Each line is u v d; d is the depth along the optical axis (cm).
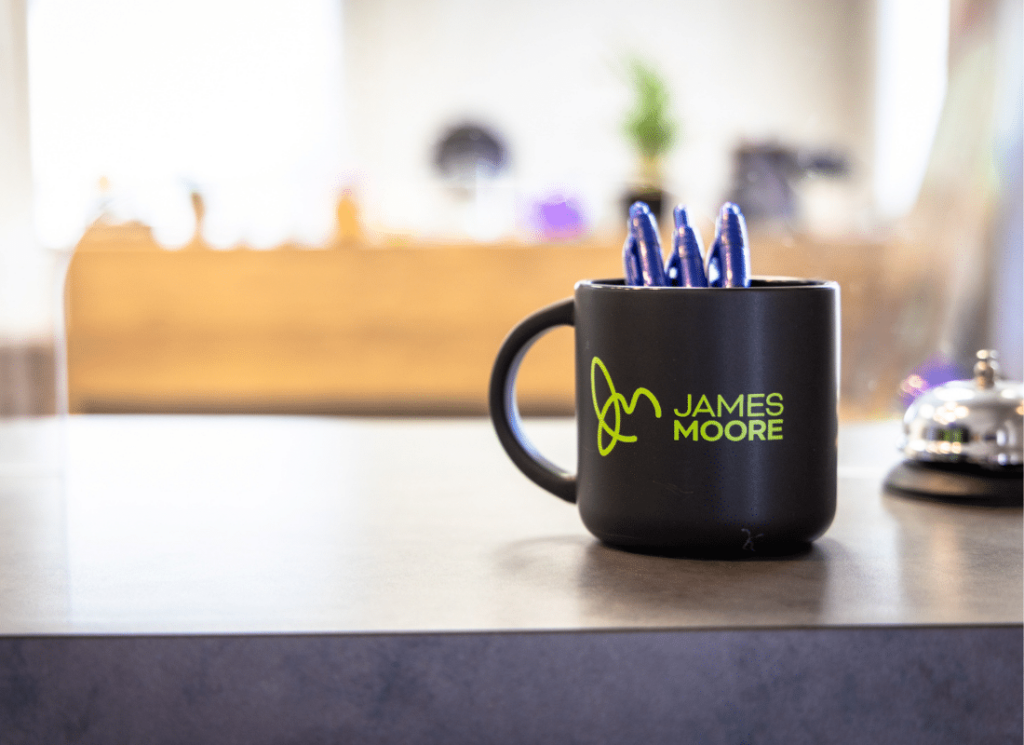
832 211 95
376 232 192
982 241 82
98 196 79
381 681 35
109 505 58
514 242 188
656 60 423
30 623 37
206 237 189
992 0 83
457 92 423
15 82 76
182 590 41
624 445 45
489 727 35
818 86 420
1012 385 60
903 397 81
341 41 411
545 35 423
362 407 194
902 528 51
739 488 44
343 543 49
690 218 49
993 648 35
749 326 44
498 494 61
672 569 44
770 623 36
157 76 365
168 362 193
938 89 85
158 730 35
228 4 376
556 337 190
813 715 35
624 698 35
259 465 71
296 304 193
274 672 35
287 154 392
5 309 73
